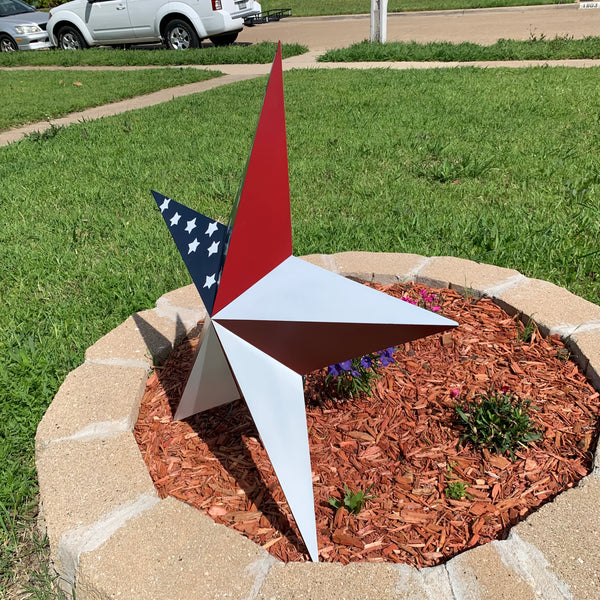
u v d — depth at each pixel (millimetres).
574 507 1909
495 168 5500
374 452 2355
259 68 12539
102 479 2123
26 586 2027
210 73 11812
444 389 2662
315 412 2586
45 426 2404
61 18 15492
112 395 2584
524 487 2145
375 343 2068
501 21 17469
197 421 2586
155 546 1853
